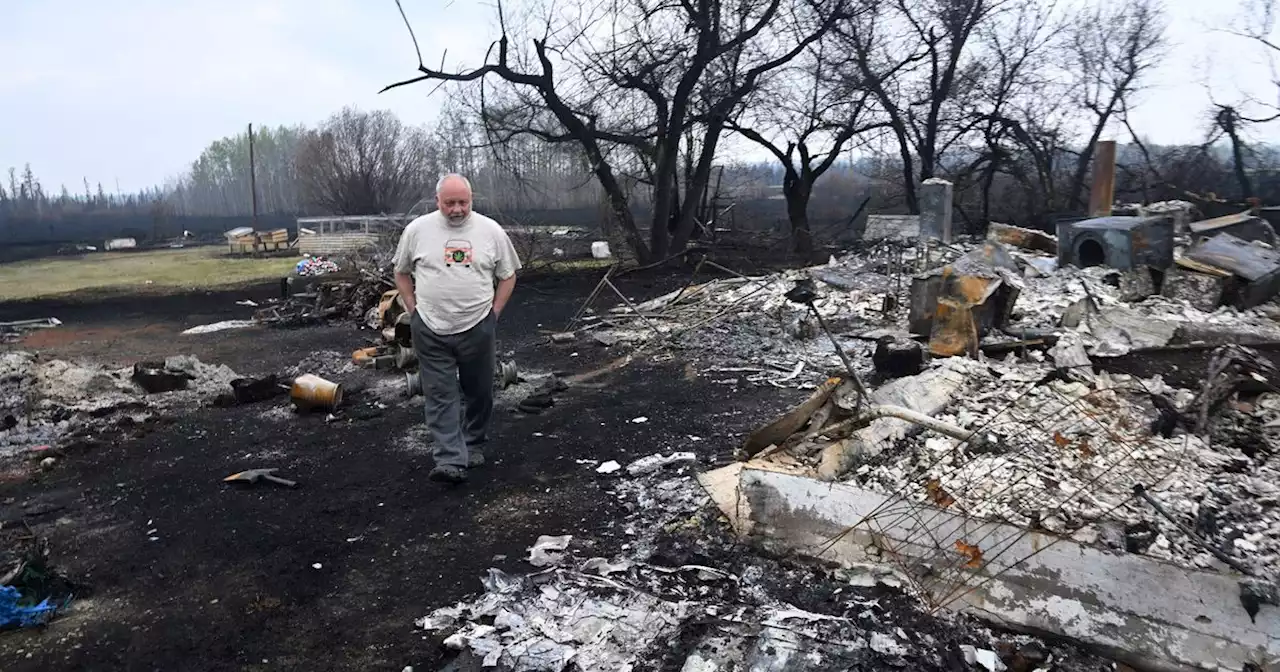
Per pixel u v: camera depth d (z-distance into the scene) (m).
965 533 3.32
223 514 4.64
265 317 13.21
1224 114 20.12
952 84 21.83
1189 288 9.07
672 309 11.35
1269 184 20.33
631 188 22.91
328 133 41.88
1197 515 3.74
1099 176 15.83
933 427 4.30
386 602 3.57
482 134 20.06
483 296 4.98
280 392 7.47
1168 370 5.74
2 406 6.81
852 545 3.55
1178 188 19.39
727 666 2.88
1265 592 2.75
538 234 24.09
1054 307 8.70
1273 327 8.00
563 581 3.62
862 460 4.40
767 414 6.29
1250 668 2.73
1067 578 3.07
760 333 9.46
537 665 2.99
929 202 16.16
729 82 18.67
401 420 6.55
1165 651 2.86
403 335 8.49
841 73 21.53
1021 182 21.41
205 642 3.28
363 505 4.72
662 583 3.58
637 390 7.35
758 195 33.34
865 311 10.12
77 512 4.75
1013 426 4.92
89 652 3.22
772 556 3.71
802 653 2.92
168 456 5.78
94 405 7.02
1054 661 2.94
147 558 4.09
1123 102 21.86
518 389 7.42
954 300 7.33
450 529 4.34
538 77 17.20
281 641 3.28
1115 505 3.84
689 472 4.97
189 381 7.77
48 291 18.31
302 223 35.06
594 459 5.40
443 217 4.92
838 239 23.52
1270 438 4.68
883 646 2.96
